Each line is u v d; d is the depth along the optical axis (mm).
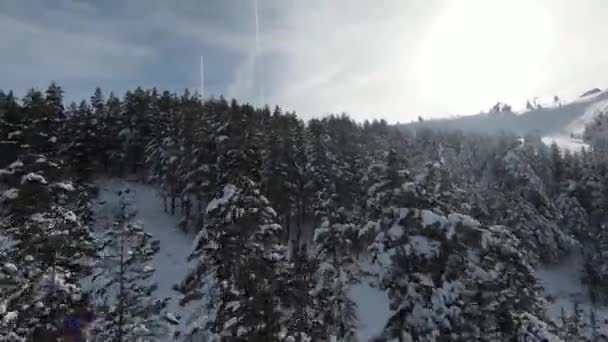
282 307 14109
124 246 18547
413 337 12344
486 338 12633
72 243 19391
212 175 48500
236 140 45438
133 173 70625
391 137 80812
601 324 50250
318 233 23375
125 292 17609
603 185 74438
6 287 15016
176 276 41156
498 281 12883
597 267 62594
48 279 17281
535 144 108938
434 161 18938
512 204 59406
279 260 14570
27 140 39000
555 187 80125
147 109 72375
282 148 53531
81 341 17141
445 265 12820
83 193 35938
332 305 20031
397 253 13000
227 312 13141
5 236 18516
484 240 13000
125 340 16969
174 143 57500
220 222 13961
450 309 12227
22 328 16266
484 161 83188
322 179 53562
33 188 19141
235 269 13641
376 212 15641
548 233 63906
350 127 85312
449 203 18641
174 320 17844
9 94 61656
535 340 13570
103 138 67500
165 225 53781
